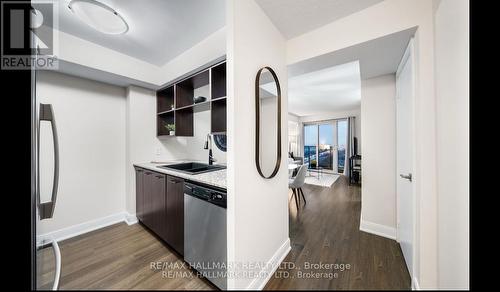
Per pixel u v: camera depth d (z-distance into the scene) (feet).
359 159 16.94
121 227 7.40
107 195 7.70
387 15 4.22
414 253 4.23
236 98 3.76
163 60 7.82
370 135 6.98
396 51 4.92
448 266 3.42
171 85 8.15
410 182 4.66
